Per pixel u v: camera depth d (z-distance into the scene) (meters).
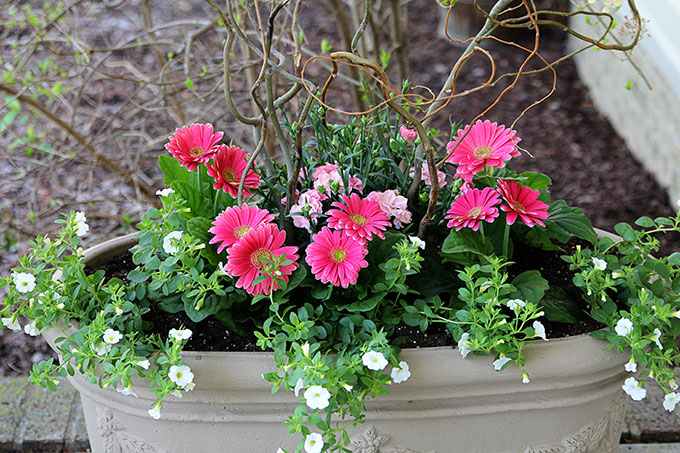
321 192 2.00
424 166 2.11
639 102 3.55
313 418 1.90
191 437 2.04
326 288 2.00
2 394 2.46
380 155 2.14
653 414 2.40
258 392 1.98
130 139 3.65
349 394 1.92
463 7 4.55
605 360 1.97
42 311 1.99
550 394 2.01
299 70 1.97
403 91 2.11
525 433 2.04
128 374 1.92
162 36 4.53
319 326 1.97
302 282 2.00
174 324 2.04
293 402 1.99
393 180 2.11
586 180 3.51
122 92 4.04
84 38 4.53
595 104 4.14
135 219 3.10
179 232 1.99
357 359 1.90
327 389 1.89
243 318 2.02
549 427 2.04
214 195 2.12
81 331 1.96
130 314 2.02
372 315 2.00
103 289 2.00
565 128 3.93
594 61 4.12
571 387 2.00
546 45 4.71
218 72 2.88
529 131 3.90
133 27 4.70
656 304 1.94
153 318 2.05
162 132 3.71
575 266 2.02
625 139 3.79
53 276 2.07
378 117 2.13
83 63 2.81
